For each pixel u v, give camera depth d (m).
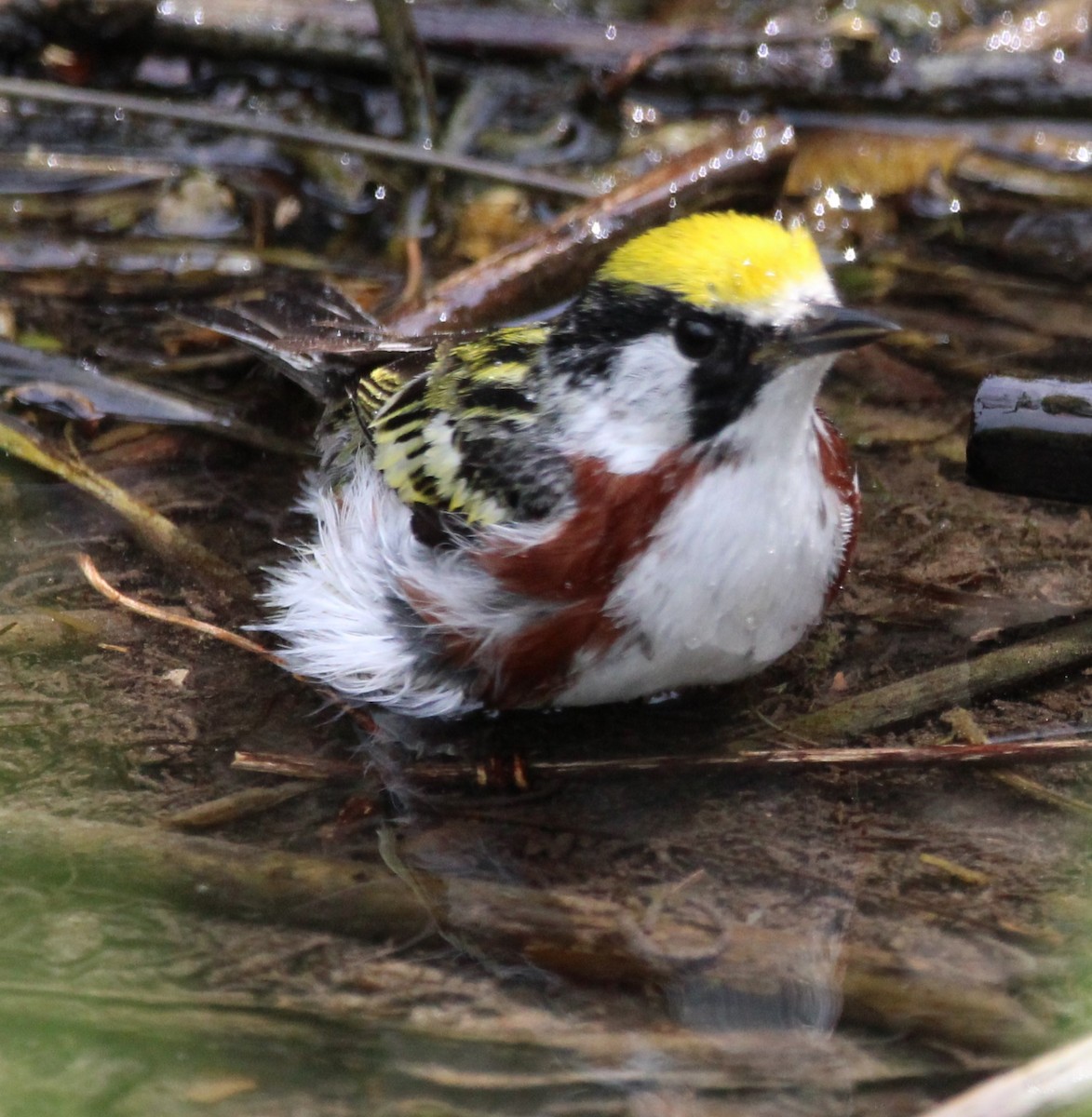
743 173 14.95
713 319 9.20
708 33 17.31
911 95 16.94
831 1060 7.86
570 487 9.66
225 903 8.98
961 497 12.51
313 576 11.15
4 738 10.29
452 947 8.70
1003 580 11.71
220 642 11.23
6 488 12.54
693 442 9.45
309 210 15.91
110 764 10.08
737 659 10.17
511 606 9.84
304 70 17.53
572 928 8.80
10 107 16.88
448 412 10.43
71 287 14.70
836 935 8.70
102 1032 8.00
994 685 10.76
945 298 14.59
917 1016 8.12
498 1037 8.05
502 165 16.34
